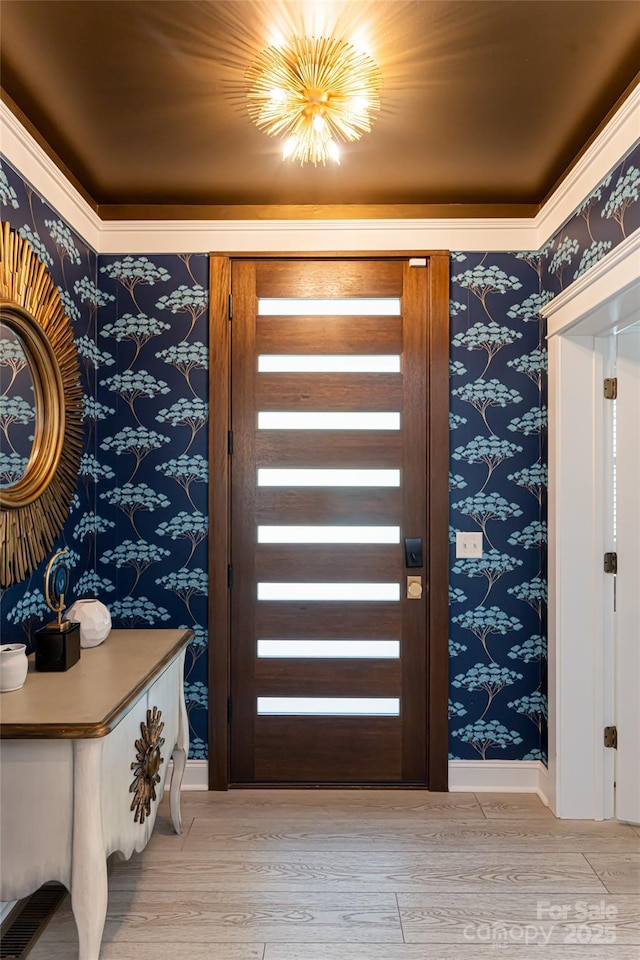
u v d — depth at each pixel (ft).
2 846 4.67
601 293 6.40
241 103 6.22
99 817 4.67
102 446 8.55
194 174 7.70
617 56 5.54
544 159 7.33
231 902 6.06
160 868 6.59
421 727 8.54
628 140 6.05
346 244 8.55
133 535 8.55
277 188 8.08
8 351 6.04
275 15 5.07
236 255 8.58
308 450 8.62
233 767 8.59
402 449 8.61
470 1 4.90
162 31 5.25
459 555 8.47
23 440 6.34
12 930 5.66
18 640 6.23
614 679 7.73
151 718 5.91
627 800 7.57
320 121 5.79
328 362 8.64
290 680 8.58
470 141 6.94
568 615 7.73
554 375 7.88
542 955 5.41
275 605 8.59
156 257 8.59
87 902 4.59
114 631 7.50
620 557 7.63
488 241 8.54
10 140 6.05
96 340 8.54
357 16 5.06
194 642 8.53
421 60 5.57
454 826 7.48
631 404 7.59
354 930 5.68
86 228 8.11
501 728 8.46
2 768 4.68
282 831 7.35
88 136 6.86
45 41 5.38
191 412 8.57
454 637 8.48
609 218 6.46
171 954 5.39
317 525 8.62
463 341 8.54
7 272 5.96
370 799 8.20
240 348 8.65
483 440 8.50
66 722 4.58
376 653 8.58
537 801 8.15
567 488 7.77
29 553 6.41
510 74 5.77
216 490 8.48
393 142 6.95
